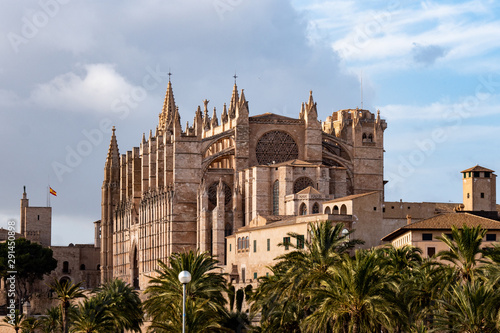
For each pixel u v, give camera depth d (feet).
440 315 304.71
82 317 416.26
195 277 351.87
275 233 518.37
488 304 292.61
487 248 338.75
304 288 330.75
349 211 498.28
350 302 298.56
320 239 346.13
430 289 325.62
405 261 365.40
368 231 496.23
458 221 431.84
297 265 342.64
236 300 446.19
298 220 511.81
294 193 643.04
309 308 358.84
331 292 302.45
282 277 351.05
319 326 299.79
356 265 303.27
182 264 354.33
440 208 616.80
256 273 540.52
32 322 556.51
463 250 320.70
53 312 505.25
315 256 342.23
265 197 654.94
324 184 649.20
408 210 592.19
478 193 610.24
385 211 588.09
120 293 446.60
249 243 553.23
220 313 370.12
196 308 338.75
